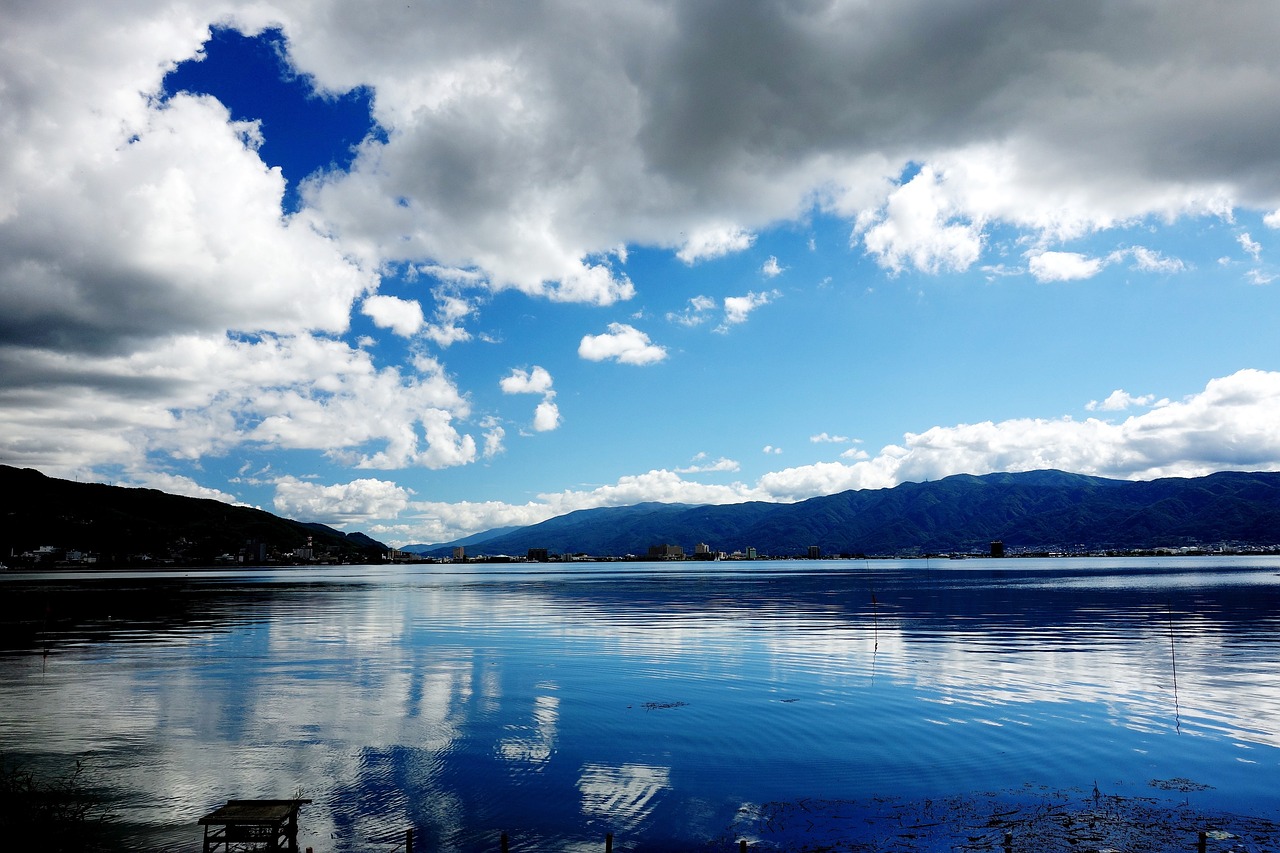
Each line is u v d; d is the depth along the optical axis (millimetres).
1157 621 58875
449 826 16609
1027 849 14984
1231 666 35812
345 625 63062
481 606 86938
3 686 33250
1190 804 17375
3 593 117688
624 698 29672
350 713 27453
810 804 17656
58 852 15492
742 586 137125
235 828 15633
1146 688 30391
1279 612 66562
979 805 17453
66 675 36250
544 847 15430
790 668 36594
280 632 57219
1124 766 20141
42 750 22734
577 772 20203
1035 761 20656
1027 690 30188
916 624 58281
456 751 22297
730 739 23188
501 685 32906
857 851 14992
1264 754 21109
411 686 32812
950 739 22859
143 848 15758
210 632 57156
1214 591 98938
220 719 26625
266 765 21094
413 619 68812
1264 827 16000
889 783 19000
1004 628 54375
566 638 51500
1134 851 14836
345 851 15406
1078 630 52562
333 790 18969
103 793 18953
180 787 19359
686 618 66750
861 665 37156
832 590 116875
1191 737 22875
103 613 76875
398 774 20172
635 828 16344
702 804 17734
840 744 22453
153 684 33656
